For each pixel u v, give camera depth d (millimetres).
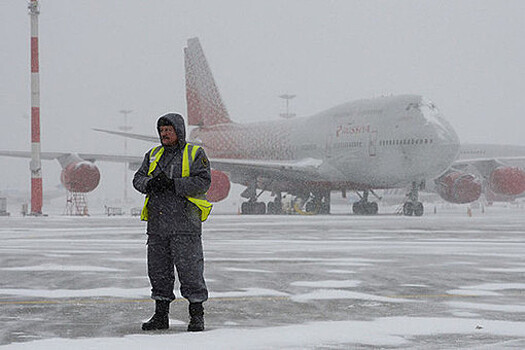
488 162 47312
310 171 46625
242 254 13656
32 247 15461
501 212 61562
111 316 6309
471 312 6605
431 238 19234
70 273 9992
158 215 5902
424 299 7508
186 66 60469
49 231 23016
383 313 6551
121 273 10000
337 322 6012
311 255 13430
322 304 7133
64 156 48719
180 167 5996
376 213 48125
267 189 53156
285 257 12953
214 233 21750
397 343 5109
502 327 5758
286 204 57125
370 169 43469
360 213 48594
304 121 50094
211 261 12117
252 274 10031
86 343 5016
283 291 8141
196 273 5801
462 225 27844
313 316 6375
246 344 5043
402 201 90562
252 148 53844
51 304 7020
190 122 60281
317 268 10930
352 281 9172
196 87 59688
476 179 45375
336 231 23047
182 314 6539
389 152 42031
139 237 19453
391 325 5855
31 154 47125
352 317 6316
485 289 8367
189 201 5898
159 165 6094
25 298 7453
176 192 5848
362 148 43594
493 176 45875
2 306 6883
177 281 9164
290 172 47156
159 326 5738
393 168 42062
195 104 59750
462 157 66188
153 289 5863
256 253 13906
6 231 23047
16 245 16172
